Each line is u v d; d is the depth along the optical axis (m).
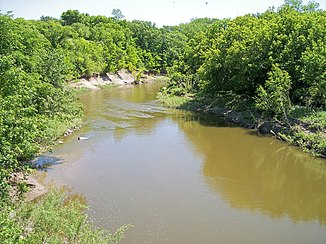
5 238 9.20
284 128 29.75
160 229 15.45
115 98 51.31
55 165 22.72
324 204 18.55
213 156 25.52
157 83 76.12
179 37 98.31
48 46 37.94
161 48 92.94
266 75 34.97
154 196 18.72
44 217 13.36
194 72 53.19
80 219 14.21
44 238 12.32
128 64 78.06
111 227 15.41
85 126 33.16
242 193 19.55
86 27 84.25
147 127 33.62
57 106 28.70
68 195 18.45
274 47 33.81
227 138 30.16
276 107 30.38
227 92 40.41
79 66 63.25
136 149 26.64
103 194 18.77
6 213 10.62
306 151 26.19
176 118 38.00
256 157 25.47
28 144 15.21
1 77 16.11
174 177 21.38
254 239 14.96
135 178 21.03
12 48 22.62
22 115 15.63
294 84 32.72
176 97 48.84
